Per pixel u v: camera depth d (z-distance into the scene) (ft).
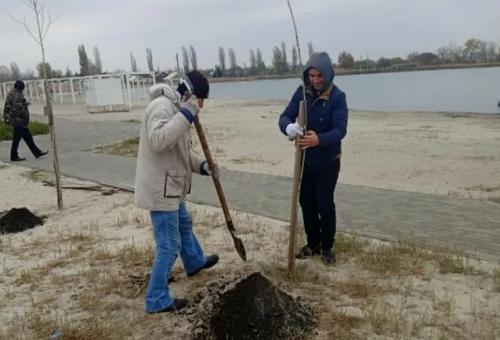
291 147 47.01
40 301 15.15
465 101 118.01
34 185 31.96
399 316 13.37
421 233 19.93
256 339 12.31
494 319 13.23
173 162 13.61
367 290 14.98
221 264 17.38
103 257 18.43
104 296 15.31
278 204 24.90
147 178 13.51
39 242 20.68
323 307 13.98
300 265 16.90
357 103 125.59
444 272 16.17
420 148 44.39
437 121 73.05
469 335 12.50
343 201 25.20
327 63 15.53
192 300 14.49
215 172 14.87
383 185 30.17
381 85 203.31
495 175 32.12
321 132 16.11
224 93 210.59
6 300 15.35
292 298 13.50
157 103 13.26
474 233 19.76
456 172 33.35
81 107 113.29
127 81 100.07
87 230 22.02
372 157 40.04
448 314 13.48
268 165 37.47
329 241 17.01
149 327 13.38
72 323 13.70
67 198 28.19
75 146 47.60
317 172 16.43
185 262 16.11
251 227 21.40
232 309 12.62
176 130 12.90
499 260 16.93
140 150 13.75
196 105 13.24
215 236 20.48
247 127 68.59
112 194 28.63
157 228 13.94
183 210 15.71
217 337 12.44
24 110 40.29
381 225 21.13
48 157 41.88
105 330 13.19
